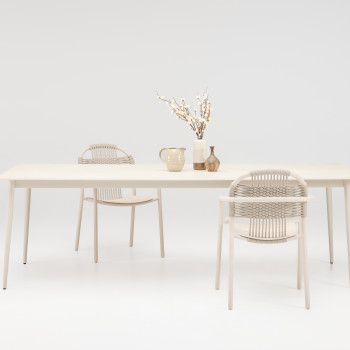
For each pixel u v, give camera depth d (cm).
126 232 538
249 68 682
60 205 657
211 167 396
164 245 490
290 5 675
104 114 686
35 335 309
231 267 342
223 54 680
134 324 322
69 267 427
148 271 417
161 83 684
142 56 682
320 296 365
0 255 458
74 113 686
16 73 679
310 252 465
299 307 346
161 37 679
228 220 369
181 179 368
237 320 327
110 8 677
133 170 406
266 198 333
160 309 344
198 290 377
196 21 678
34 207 646
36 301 358
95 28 678
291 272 414
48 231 540
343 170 399
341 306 347
